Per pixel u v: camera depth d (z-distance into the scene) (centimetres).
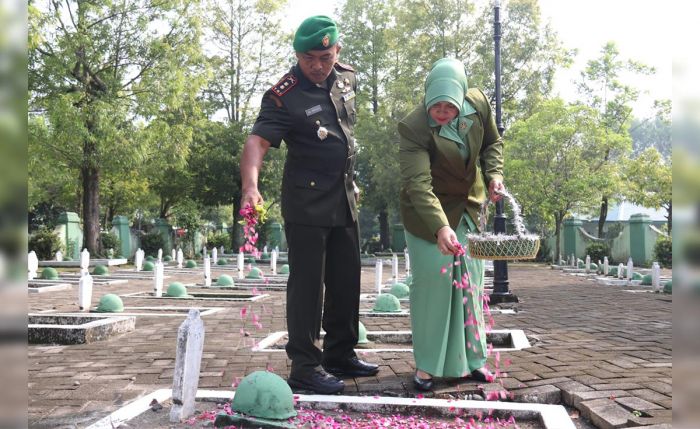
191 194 3086
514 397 369
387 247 3459
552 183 2483
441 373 388
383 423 314
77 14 1944
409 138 400
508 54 2792
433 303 393
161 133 2100
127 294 1162
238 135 2997
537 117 2495
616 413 325
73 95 1881
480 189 433
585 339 585
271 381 317
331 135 386
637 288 1322
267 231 3278
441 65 394
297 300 377
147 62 2041
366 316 766
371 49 3142
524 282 1536
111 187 2920
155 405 336
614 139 2430
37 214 3108
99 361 498
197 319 323
